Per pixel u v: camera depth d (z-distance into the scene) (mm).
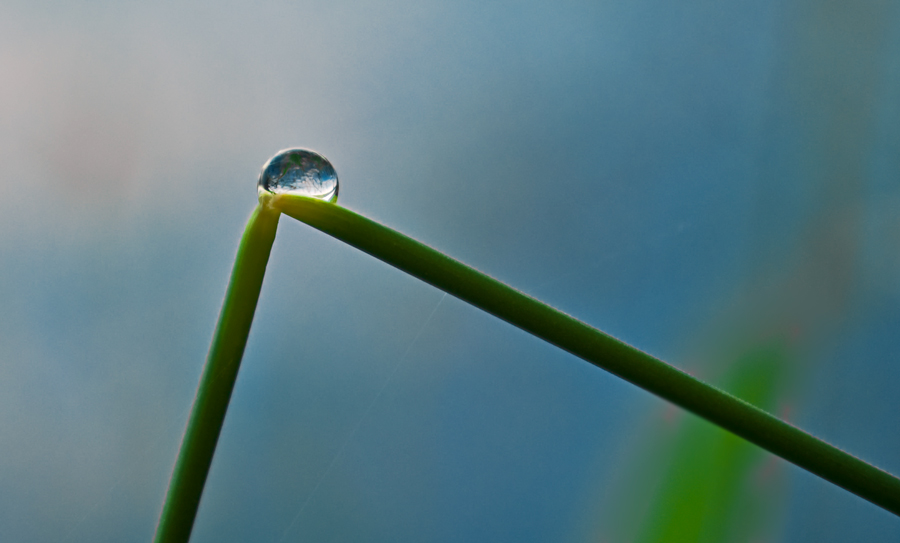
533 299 147
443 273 147
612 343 148
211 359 146
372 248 146
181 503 146
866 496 149
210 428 146
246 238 146
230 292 146
